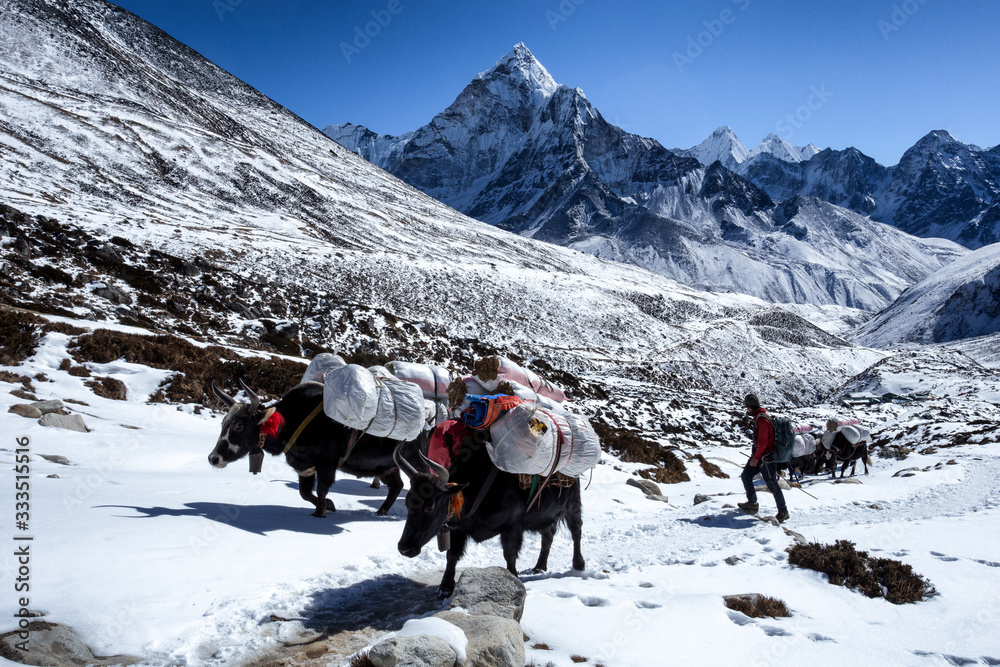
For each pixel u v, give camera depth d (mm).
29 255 30547
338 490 10875
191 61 193000
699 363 79562
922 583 6672
